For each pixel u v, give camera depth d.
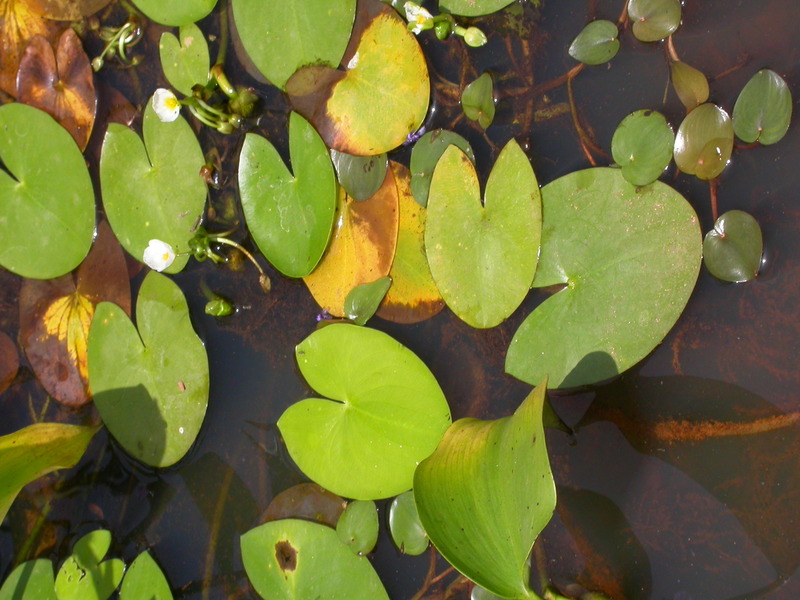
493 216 0.86
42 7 0.95
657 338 0.84
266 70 0.90
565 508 0.86
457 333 0.88
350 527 0.87
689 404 0.85
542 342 0.85
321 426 0.88
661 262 0.84
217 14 0.92
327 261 0.89
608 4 0.86
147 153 0.92
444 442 0.85
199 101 0.90
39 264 0.94
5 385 0.96
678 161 0.84
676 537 0.84
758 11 0.85
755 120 0.84
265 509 0.90
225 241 0.91
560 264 0.85
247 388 0.91
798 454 0.83
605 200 0.85
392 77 0.88
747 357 0.84
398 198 0.88
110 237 0.93
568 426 0.86
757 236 0.84
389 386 0.87
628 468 0.85
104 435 0.94
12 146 0.94
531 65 0.87
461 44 0.88
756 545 0.83
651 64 0.86
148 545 0.92
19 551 0.94
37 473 0.90
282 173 0.89
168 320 0.91
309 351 0.88
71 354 0.94
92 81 0.94
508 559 0.81
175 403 0.91
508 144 0.86
